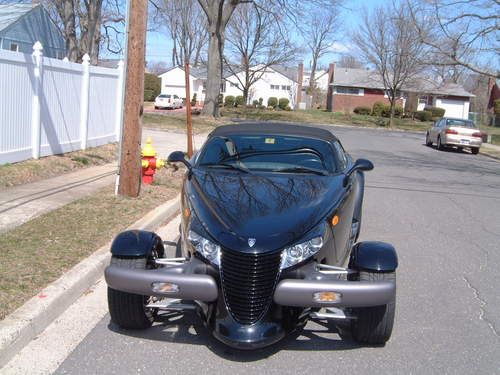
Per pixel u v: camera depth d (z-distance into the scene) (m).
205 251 4.44
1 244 6.42
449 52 26.34
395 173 16.75
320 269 4.61
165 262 4.71
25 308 4.70
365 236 8.52
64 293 5.15
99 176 11.45
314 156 6.00
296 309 4.45
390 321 4.52
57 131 12.72
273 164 5.88
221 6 35.19
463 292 6.16
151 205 8.96
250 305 4.26
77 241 6.70
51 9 38.12
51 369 4.12
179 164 13.84
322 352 4.58
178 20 69.44
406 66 48.19
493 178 16.98
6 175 10.05
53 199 8.97
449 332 5.07
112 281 4.39
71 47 27.48
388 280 4.43
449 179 16.02
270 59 51.47
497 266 7.24
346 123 51.91
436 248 8.01
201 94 73.62
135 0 8.73
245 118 48.19
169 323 5.04
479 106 77.69
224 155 6.03
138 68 9.10
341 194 5.27
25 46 29.53
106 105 15.72
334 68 72.44
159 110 53.06
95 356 4.36
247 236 4.35
